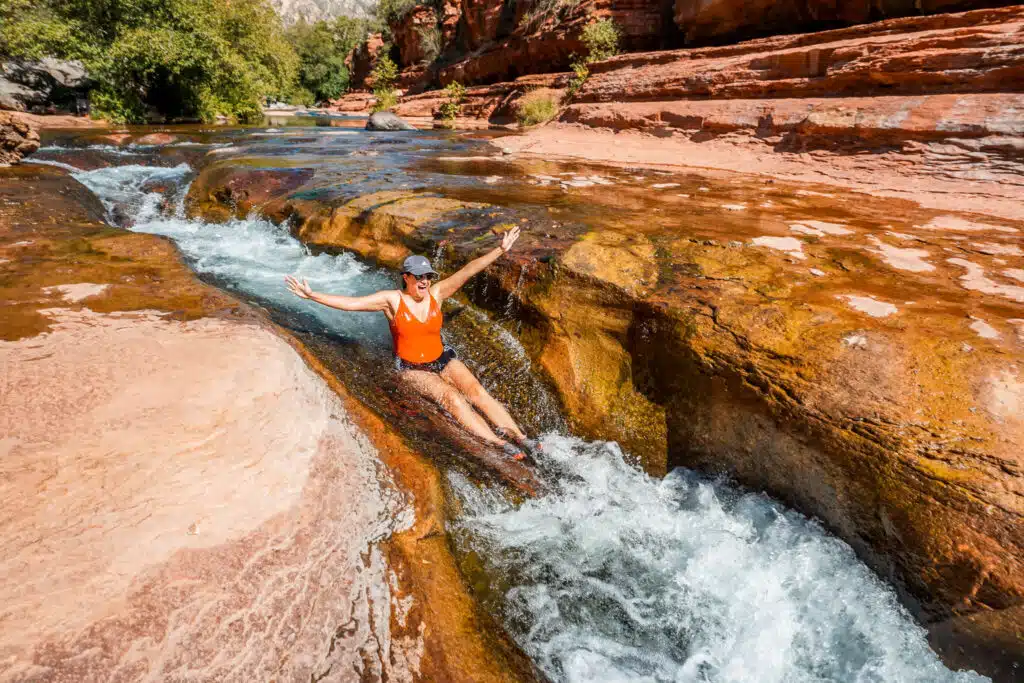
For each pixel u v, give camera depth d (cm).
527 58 2284
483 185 744
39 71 1853
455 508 276
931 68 811
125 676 171
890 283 367
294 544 225
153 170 1057
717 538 305
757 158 957
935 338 289
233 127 1964
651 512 327
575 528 312
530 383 412
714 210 586
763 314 329
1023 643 216
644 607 281
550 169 912
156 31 1898
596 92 1548
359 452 284
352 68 5238
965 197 644
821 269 394
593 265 409
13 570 192
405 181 772
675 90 1270
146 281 447
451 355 411
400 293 393
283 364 336
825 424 277
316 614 205
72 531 210
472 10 2866
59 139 1302
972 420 249
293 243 639
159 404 287
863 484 265
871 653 250
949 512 236
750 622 270
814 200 644
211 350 341
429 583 235
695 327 337
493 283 452
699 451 338
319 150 1173
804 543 287
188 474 244
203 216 766
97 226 616
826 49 978
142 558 205
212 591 200
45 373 304
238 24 2592
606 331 389
